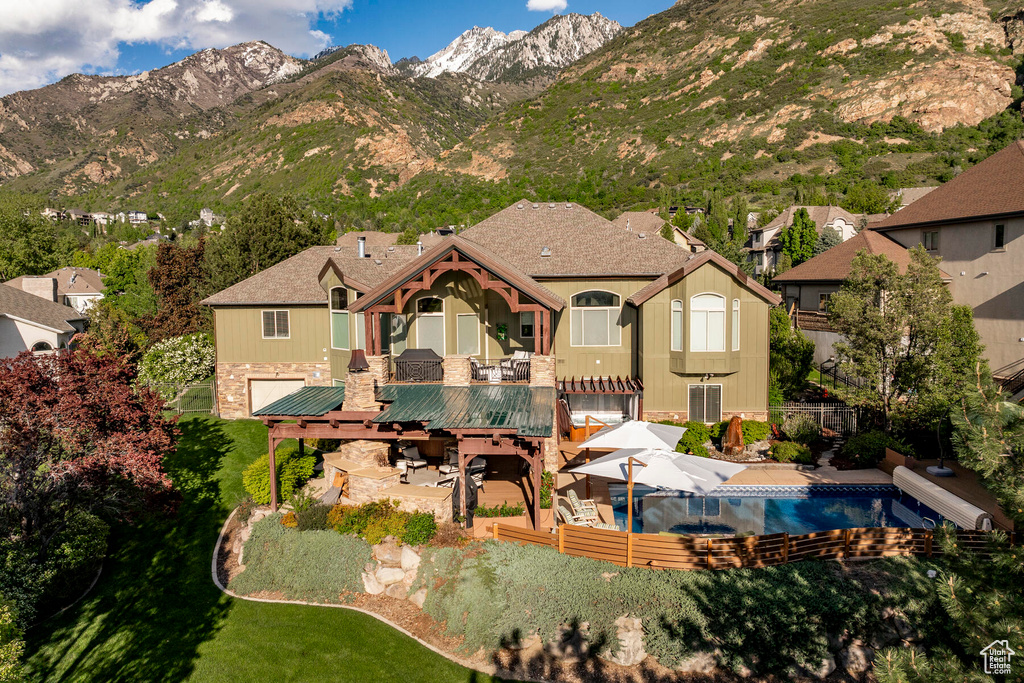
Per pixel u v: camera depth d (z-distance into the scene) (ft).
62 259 292.81
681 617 45.06
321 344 96.89
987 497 56.95
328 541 55.47
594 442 56.75
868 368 75.97
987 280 95.61
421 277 70.64
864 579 46.73
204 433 89.97
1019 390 82.33
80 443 56.03
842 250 121.60
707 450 79.66
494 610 47.67
